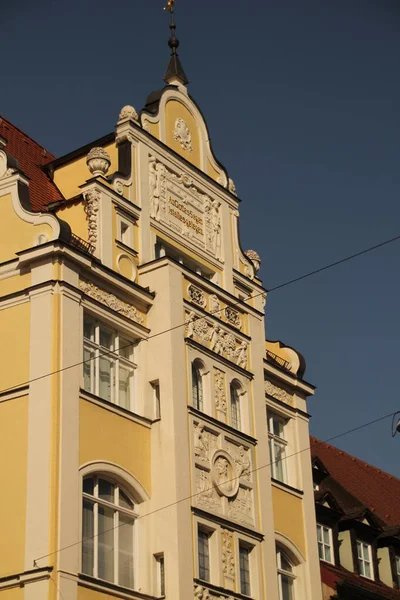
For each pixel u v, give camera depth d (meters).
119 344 30.61
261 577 31.77
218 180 36.50
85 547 27.42
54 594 25.72
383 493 46.47
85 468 27.75
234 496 31.75
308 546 34.72
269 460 33.62
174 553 28.81
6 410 28.03
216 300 33.53
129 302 31.08
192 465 30.44
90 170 32.00
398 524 44.00
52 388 27.61
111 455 28.75
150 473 29.89
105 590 27.22
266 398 35.31
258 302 36.34
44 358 27.95
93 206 31.34
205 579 29.89
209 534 30.52
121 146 33.16
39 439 27.20
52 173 35.50
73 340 28.53
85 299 29.41
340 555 39.47
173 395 30.44
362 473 47.12
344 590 36.34
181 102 35.88
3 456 27.56
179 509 29.34
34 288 28.73
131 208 32.31
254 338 34.88
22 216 29.98
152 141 33.91
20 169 32.81
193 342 31.84
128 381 30.64
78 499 27.20
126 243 31.97
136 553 28.94
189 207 34.66
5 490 27.19
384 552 40.97
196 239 34.53
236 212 36.75
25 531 26.47
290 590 33.94
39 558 26.00
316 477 39.72
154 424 30.39
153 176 33.56
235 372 33.44
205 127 36.56
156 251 33.16
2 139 32.09
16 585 26.08
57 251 28.78
